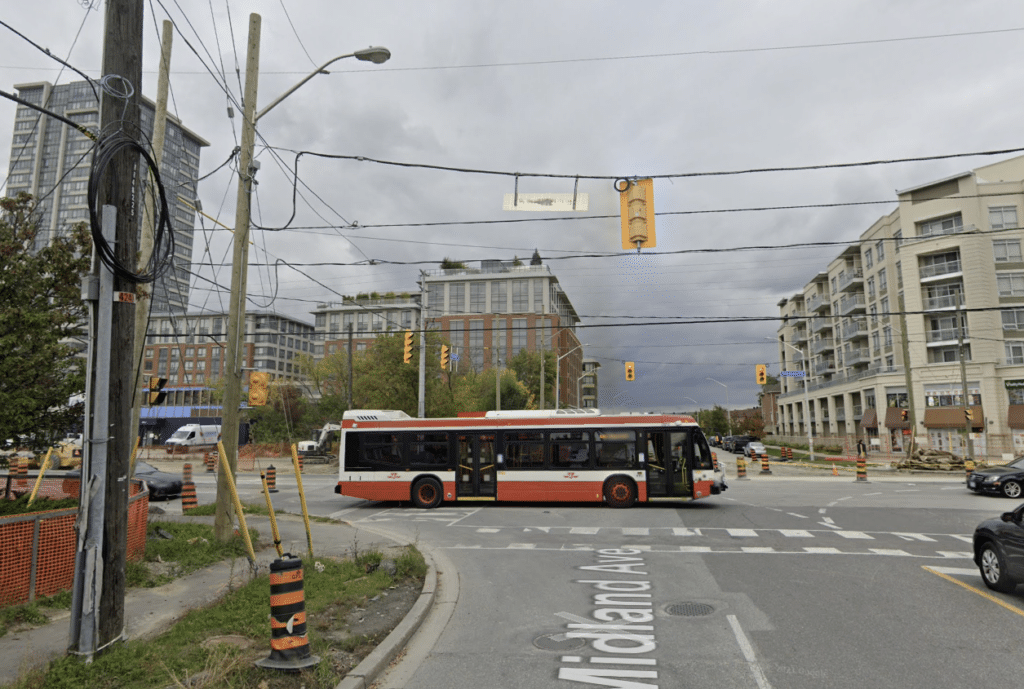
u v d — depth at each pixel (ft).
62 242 41.42
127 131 21.12
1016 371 160.15
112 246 20.31
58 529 27.25
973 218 167.53
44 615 24.47
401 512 63.00
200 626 22.74
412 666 20.36
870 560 36.09
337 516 60.75
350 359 155.12
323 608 25.50
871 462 148.05
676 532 47.29
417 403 136.67
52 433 41.22
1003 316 165.07
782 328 344.28
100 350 20.12
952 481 98.02
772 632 23.06
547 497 64.13
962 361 128.47
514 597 29.37
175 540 38.55
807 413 160.04
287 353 408.87
